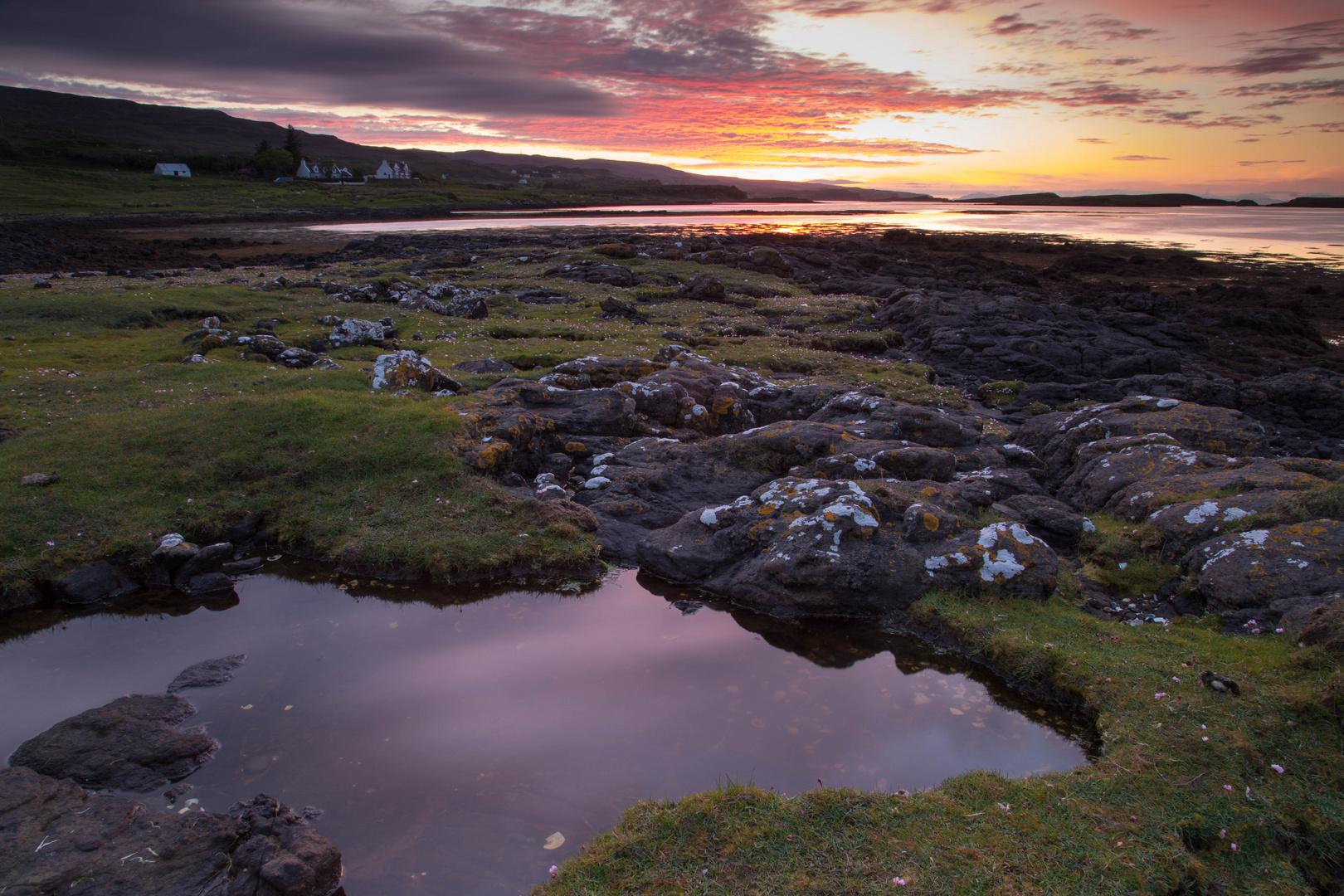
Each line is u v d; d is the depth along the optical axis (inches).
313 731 321.4
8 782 261.7
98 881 222.5
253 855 236.7
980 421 914.1
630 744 314.3
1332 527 409.4
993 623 401.1
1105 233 5664.4
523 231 4343.0
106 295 1299.2
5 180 5029.5
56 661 385.1
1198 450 603.8
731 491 605.6
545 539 513.7
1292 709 306.8
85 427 619.5
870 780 294.0
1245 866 242.2
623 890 227.3
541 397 733.9
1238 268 3270.2
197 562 473.4
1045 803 265.0
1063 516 529.3
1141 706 321.1
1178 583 446.9
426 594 467.5
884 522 479.5
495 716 334.3
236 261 2566.4
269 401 665.0
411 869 246.2
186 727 322.0
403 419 636.1
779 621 436.8
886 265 2755.9
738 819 255.3
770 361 1162.0
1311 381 1088.8
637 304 1678.2
